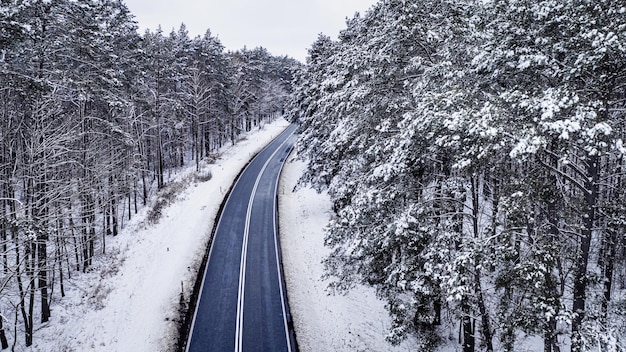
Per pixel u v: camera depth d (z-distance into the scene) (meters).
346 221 12.86
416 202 11.72
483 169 10.53
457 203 12.48
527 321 9.58
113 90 24.34
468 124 8.39
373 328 17.72
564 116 8.03
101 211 25.11
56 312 18.38
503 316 10.60
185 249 24.09
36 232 14.84
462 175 11.01
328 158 23.73
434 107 9.23
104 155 25.75
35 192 16.17
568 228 10.62
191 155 55.38
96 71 22.48
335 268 15.38
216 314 18.02
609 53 7.69
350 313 18.84
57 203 19.19
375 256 12.88
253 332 16.81
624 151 7.50
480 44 11.16
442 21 12.03
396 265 11.99
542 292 9.16
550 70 9.19
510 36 9.48
